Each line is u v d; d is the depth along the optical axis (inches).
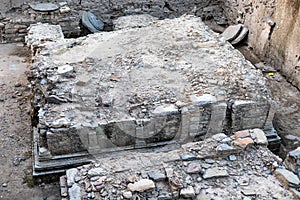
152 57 395.9
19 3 489.1
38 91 374.9
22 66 450.3
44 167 338.6
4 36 484.4
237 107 354.0
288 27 431.2
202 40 419.8
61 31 454.0
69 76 373.4
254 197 289.7
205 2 534.6
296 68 428.1
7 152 362.9
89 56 396.2
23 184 342.0
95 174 302.4
